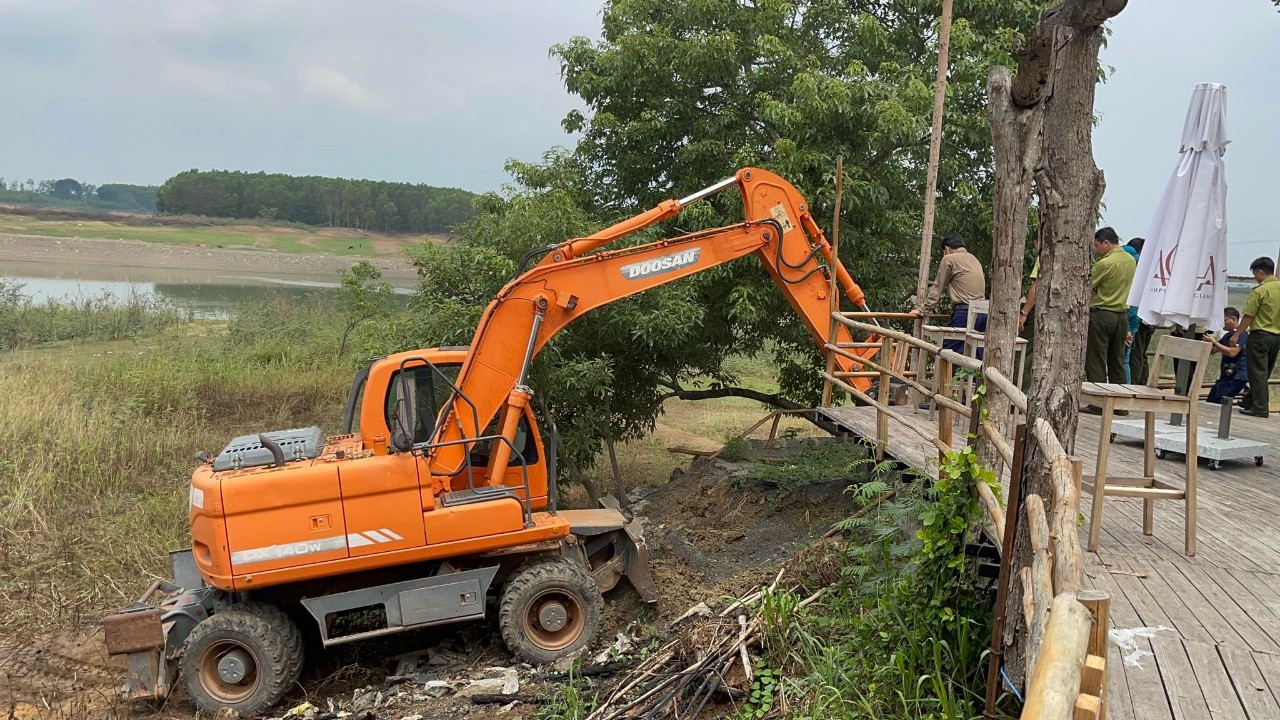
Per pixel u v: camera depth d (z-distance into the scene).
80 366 15.82
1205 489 6.12
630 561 7.33
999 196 4.42
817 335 8.62
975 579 4.66
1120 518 5.42
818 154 10.55
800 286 8.50
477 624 7.24
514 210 9.82
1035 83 4.23
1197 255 6.48
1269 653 3.48
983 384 4.52
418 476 6.35
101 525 9.19
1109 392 4.73
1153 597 4.08
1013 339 4.47
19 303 23.12
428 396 7.12
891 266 11.77
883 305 11.45
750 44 11.78
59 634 7.11
